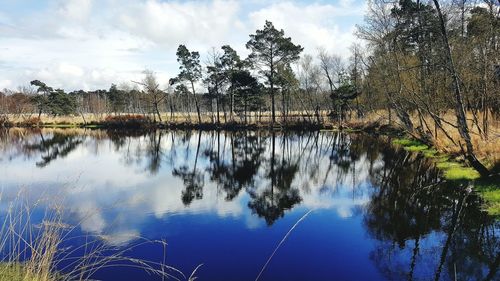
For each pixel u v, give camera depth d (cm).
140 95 8338
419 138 3189
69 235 1228
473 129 2336
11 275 630
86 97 11406
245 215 1530
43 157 3319
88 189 2006
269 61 5903
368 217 1447
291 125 5809
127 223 1412
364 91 5528
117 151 3741
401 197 1709
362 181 2156
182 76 6569
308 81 6506
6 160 3128
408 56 2948
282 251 1134
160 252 1134
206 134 5528
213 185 2162
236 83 6069
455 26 2166
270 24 5759
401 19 2678
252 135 5203
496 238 1135
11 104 7381
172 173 2558
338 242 1195
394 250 1106
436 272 944
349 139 4362
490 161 1697
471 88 2391
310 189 2016
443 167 2078
